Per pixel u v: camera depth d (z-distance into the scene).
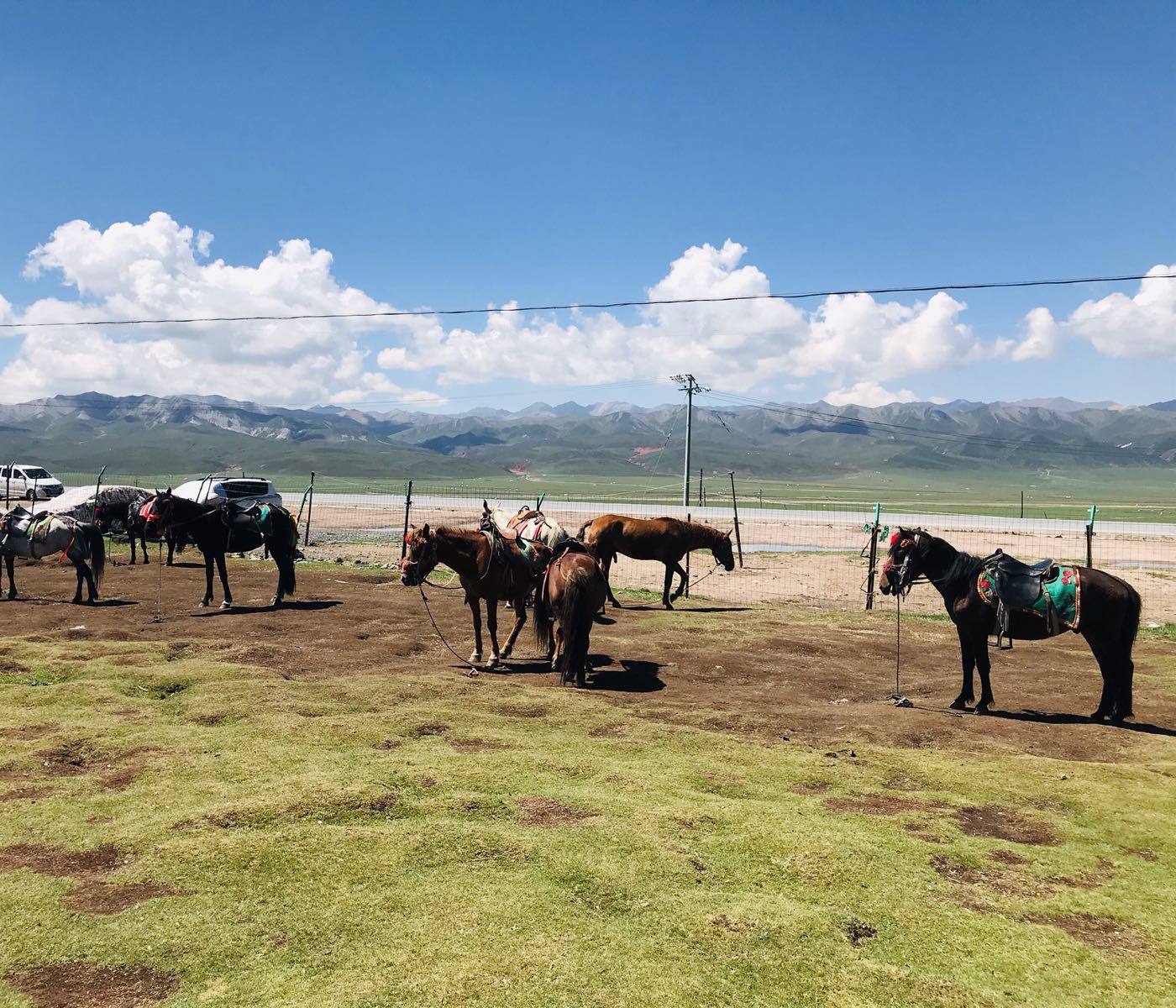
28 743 7.17
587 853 5.19
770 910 4.56
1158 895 4.91
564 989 3.82
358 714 8.34
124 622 13.38
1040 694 10.38
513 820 5.75
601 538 16.48
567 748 7.46
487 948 4.13
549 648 11.10
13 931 4.20
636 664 11.54
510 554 10.87
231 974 3.92
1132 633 8.89
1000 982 4.00
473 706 8.80
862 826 5.82
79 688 8.98
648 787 6.43
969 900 4.80
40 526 14.77
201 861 4.95
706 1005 3.74
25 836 5.32
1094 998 3.89
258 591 17.28
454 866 4.98
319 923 4.36
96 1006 3.66
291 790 6.04
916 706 9.68
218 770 6.59
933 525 45.75
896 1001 3.82
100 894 4.61
